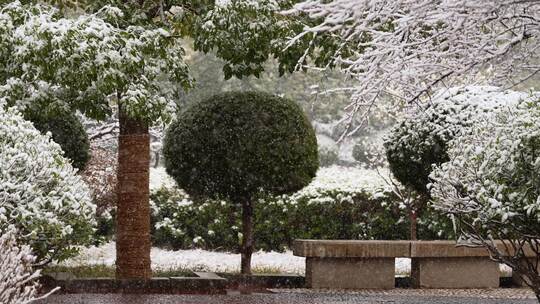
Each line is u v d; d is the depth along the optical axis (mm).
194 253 19641
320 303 12469
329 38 14086
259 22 13734
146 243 14211
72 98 14008
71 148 16766
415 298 13188
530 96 11195
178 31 15891
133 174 14148
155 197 20625
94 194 20203
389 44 8695
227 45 13930
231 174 14523
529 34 8617
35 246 11578
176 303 12344
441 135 15211
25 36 12625
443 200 10945
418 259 14812
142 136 14211
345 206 19781
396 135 16375
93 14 13375
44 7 13594
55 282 13711
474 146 11031
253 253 19578
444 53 8898
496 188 10289
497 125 10891
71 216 11586
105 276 15062
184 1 14945
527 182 10172
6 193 10914
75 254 12320
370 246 14492
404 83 9453
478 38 8883
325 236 19781
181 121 14930
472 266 14922
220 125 14508
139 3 14633
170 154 14953
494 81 9539
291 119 14633
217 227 19891
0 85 13750
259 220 19703
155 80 14031
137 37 13609
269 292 14062
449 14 7977
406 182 16500
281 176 14539
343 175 21656
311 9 7668
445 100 15484
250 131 14398
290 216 19688
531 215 10242
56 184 11508
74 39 12570
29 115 13797
